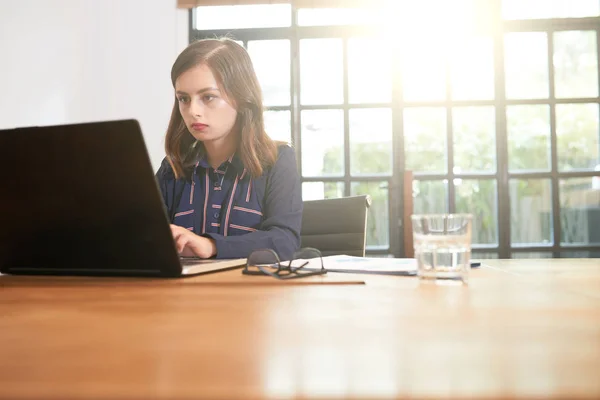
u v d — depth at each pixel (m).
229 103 1.21
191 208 1.28
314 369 0.23
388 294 0.51
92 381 0.21
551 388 0.20
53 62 2.98
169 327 0.34
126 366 0.23
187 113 1.21
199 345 0.28
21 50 2.73
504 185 3.51
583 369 0.22
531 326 0.33
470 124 3.56
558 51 3.56
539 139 3.55
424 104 3.55
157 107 3.54
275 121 3.61
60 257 0.73
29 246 0.73
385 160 3.58
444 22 3.53
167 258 0.67
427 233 0.62
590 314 0.38
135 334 0.31
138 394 0.19
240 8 3.64
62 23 3.07
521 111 3.55
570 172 3.52
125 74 3.53
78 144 0.63
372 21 3.59
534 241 3.56
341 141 3.59
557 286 0.56
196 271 0.72
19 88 2.71
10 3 2.65
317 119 3.61
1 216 0.71
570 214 3.56
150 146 3.53
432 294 0.50
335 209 1.58
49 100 2.95
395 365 0.24
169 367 0.23
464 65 3.56
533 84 3.55
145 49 3.54
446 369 0.23
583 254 3.54
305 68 3.61
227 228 1.24
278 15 3.62
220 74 1.19
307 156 3.60
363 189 3.57
